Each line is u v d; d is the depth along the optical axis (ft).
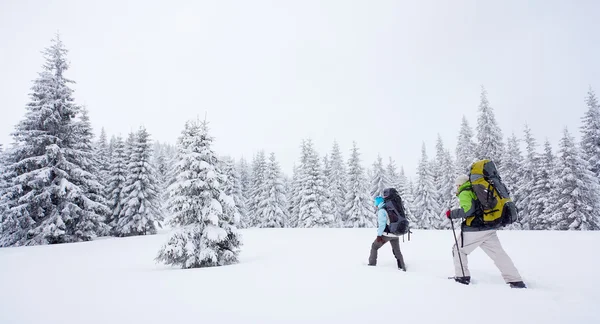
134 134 102.99
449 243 34.27
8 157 63.31
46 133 66.03
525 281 15.05
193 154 33.09
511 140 123.34
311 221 115.44
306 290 13.21
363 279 15.01
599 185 84.38
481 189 14.61
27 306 11.66
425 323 8.89
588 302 10.87
